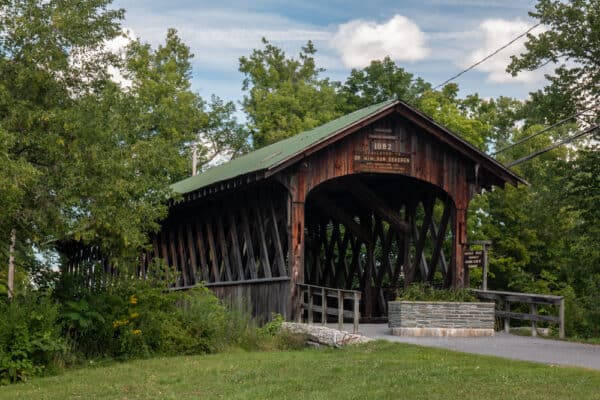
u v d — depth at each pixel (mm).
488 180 20672
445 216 20688
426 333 17359
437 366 12453
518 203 36094
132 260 17734
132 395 11438
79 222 16094
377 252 33125
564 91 30719
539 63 30594
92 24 17094
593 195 29953
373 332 18062
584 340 16969
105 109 17203
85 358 15367
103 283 16812
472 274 35375
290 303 18641
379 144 19531
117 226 16297
